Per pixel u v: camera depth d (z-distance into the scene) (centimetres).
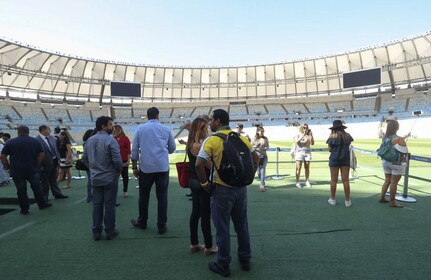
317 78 4703
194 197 340
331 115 4612
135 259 327
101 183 385
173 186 764
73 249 358
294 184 774
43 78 3947
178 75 4947
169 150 427
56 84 4212
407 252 329
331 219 457
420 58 3731
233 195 280
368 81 3872
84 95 4534
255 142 680
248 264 293
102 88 4572
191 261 321
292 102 4934
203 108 5094
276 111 4919
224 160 272
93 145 390
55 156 646
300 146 726
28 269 304
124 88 4175
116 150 392
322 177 888
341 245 352
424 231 396
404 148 504
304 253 332
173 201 601
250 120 4838
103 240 388
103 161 388
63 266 311
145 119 4812
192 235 344
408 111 4103
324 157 1519
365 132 3950
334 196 552
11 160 520
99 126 405
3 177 845
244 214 293
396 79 4284
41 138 616
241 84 5059
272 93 5025
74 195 688
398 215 472
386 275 277
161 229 411
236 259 325
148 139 405
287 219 461
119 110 4834
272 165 1229
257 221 454
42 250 355
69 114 4425
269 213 497
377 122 4112
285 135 4231
